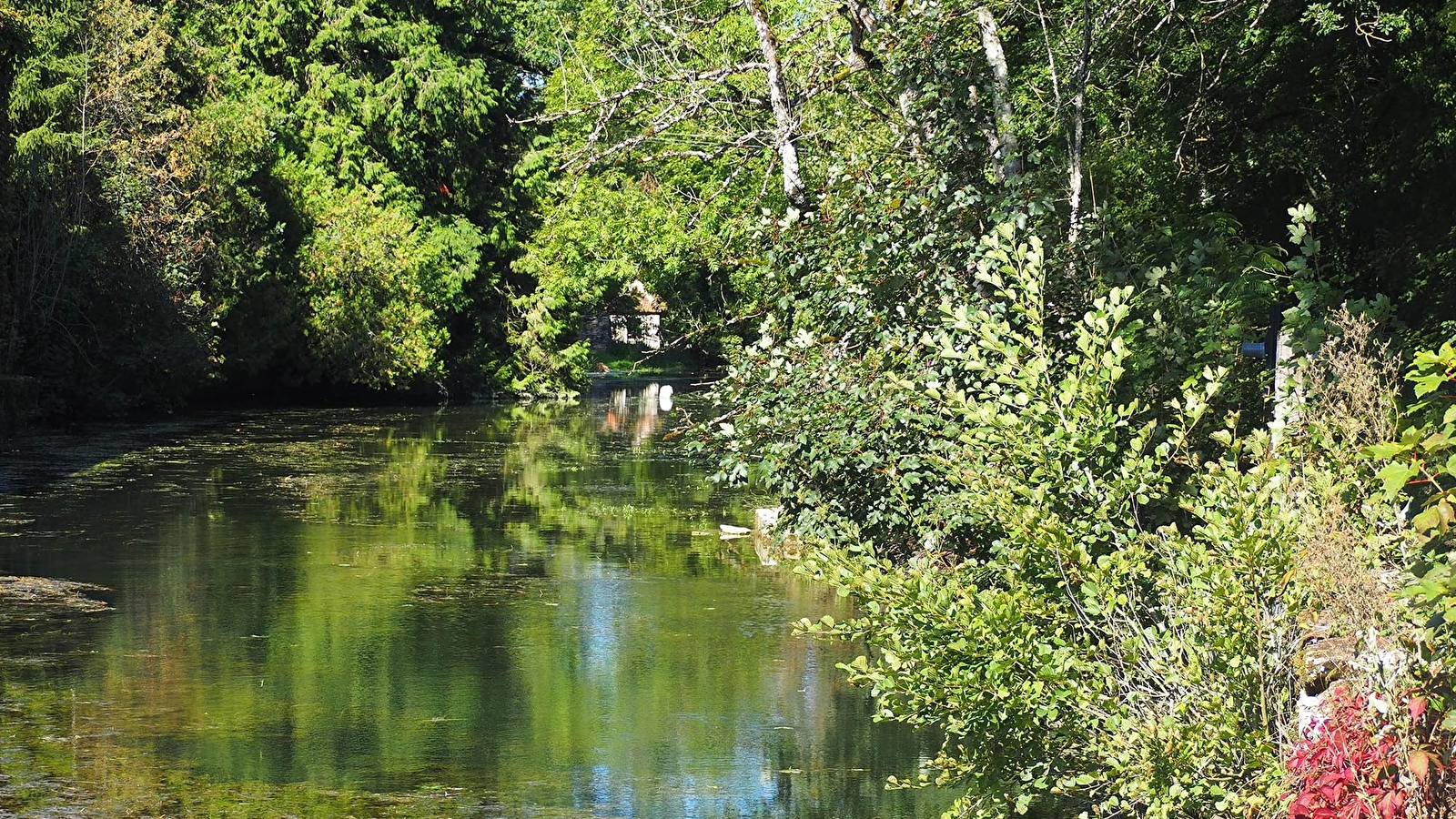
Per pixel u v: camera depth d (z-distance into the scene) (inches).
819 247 492.1
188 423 1647.4
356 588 713.0
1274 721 252.1
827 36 645.9
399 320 2037.4
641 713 495.8
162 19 1680.6
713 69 684.1
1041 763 274.7
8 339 1507.1
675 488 1130.0
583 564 786.2
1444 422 210.4
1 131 1512.1
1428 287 689.6
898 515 430.3
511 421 1793.8
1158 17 646.5
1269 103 746.8
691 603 682.2
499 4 2277.3
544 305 2253.9
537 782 421.7
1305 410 278.5
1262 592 252.4
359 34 2143.2
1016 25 614.2
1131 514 294.7
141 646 584.4
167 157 1646.2
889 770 433.7
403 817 388.5
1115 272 438.9
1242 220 784.9
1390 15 649.6
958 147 509.0
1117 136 655.8
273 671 549.6
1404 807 222.8
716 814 393.1
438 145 2220.7
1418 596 220.7
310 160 2106.3
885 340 452.4
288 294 1921.8
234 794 406.0
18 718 478.9
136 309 1617.9
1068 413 285.3
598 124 753.6
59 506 967.0
